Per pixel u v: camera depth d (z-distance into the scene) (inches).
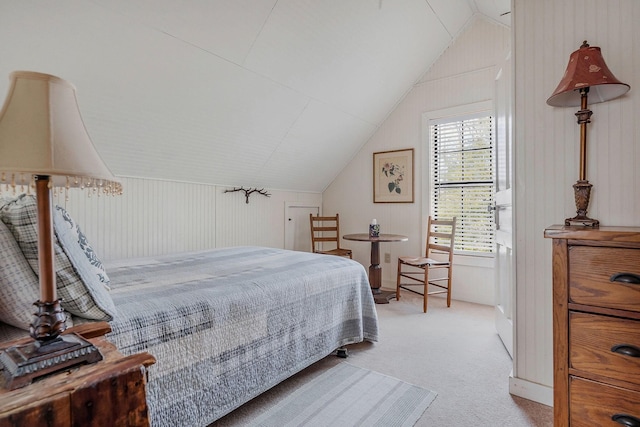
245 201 149.7
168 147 109.0
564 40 62.4
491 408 63.9
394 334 102.3
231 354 57.7
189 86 94.6
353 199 175.6
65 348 26.7
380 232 165.0
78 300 41.1
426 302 124.3
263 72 104.0
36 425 21.7
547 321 65.3
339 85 126.6
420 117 150.6
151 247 116.8
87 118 86.5
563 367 44.6
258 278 69.8
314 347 76.0
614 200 57.0
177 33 81.1
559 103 61.6
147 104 92.4
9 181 30.6
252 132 123.6
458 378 75.3
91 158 29.5
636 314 39.6
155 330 47.5
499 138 96.3
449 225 137.6
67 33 70.0
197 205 131.1
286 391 69.7
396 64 133.6
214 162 126.9
